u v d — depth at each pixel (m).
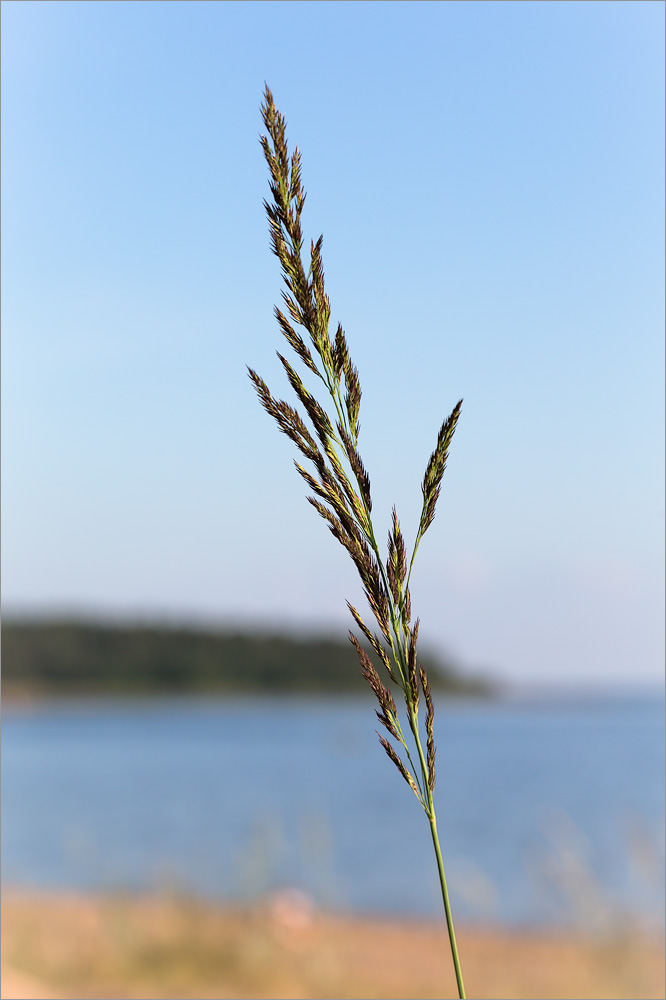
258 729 102.81
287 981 8.75
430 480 1.06
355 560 1.02
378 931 12.60
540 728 101.25
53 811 34.16
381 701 1.03
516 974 9.52
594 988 8.59
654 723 111.44
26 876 17.47
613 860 17.38
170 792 41.66
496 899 14.12
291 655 152.88
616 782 42.28
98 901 12.76
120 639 152.38
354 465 1.03
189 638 152.38
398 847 25.11
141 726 114.44
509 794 38.66
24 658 149.50
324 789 42.84
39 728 112.88
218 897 11.38
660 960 8.96
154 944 9.30
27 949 9.31
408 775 1.02
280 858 16.42
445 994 8.84
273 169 1.04
